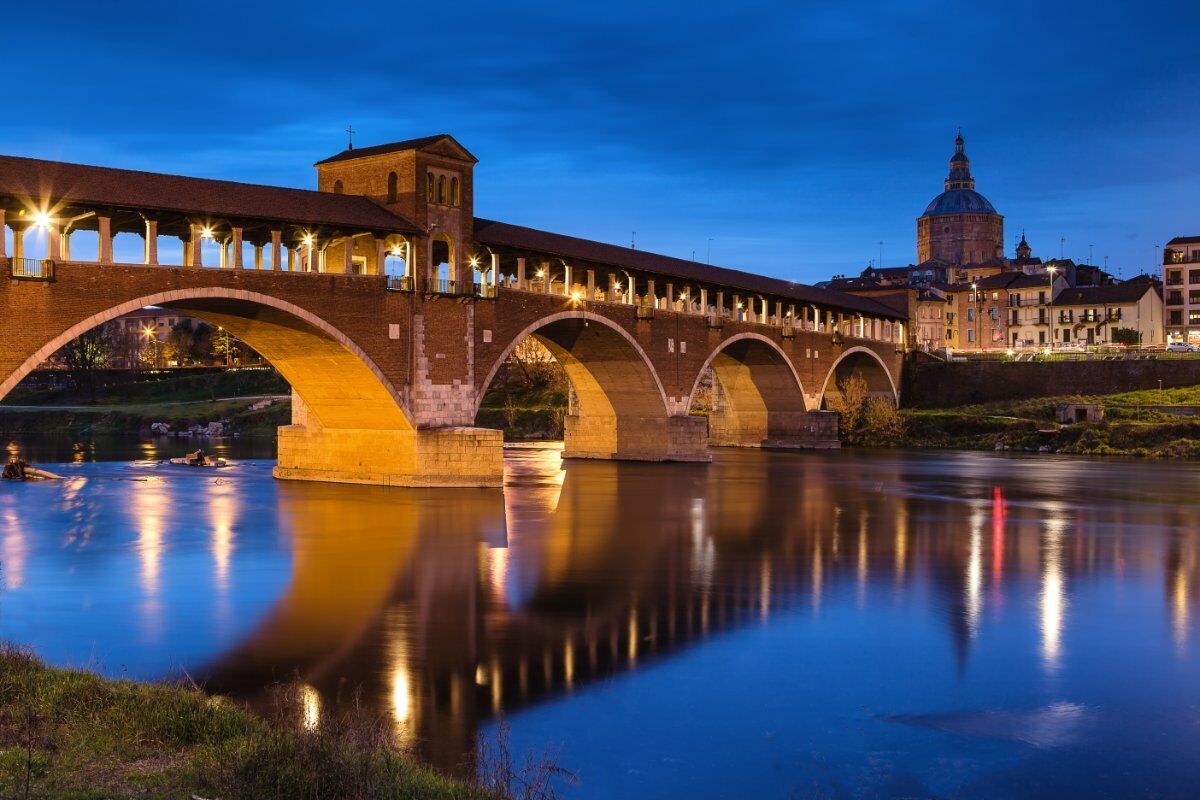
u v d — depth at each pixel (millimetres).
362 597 33906
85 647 27297
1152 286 160500
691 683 24781
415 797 14789
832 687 24625
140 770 15320
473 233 66750
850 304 120375
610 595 34469
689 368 89375
